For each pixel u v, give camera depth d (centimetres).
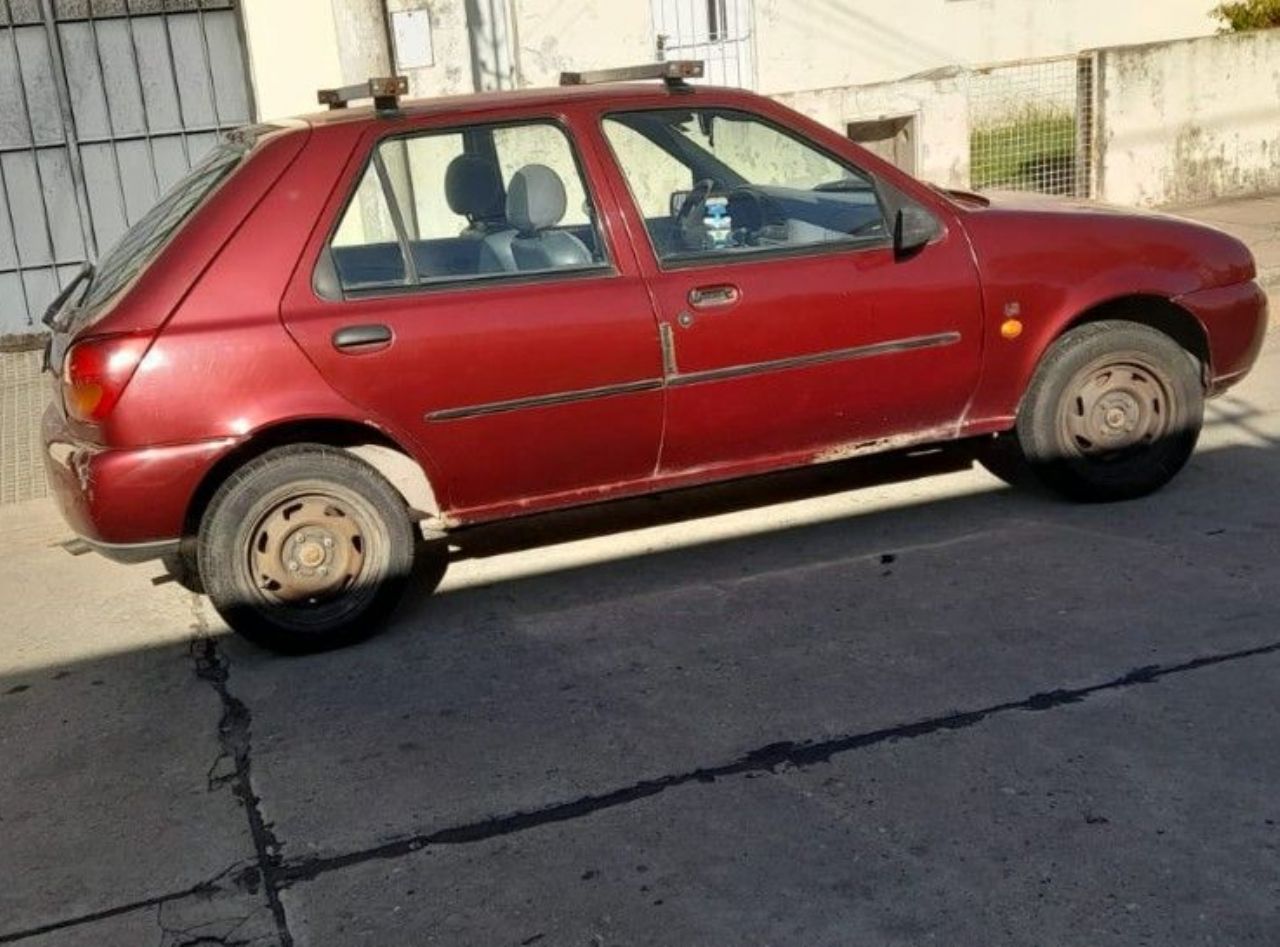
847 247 559
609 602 550
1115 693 445
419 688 490
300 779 436
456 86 1186
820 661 483
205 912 373
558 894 366
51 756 466
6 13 1025
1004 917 343
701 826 391
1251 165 1244
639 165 548
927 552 570
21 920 376
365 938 356
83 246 1078
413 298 515
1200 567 533
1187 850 364
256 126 566
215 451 496
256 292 501
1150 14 1573
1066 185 1205
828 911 351
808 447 569
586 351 526
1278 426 702
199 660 534
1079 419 591
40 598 614
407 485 532
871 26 1459
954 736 427
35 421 872
